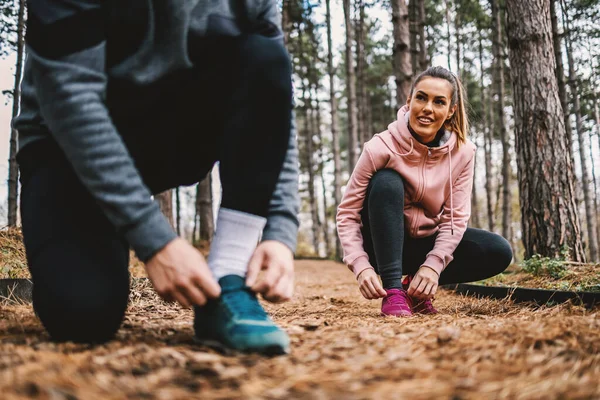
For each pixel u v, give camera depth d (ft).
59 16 4.08
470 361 4.20
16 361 3.73
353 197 9.45
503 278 16.16
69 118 3.96
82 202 4.61
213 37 4.73
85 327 4.33
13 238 16.34
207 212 43.21
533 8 18.26
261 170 4.58
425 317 7.96
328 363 4.12
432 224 9.49
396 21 25.14
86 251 4.43
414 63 37.01
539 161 17.66
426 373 3.83
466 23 58.59
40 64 4.00
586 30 42.73
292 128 4.88
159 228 4.01
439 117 8.89
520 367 4.01
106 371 3.62
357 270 9.02
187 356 4.12
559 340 4.84
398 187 8.93
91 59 4.11
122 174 4.00
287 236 4.69
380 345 4.89
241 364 3.99
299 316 8.54
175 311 8.68
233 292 4.45
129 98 4.66
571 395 3.26
